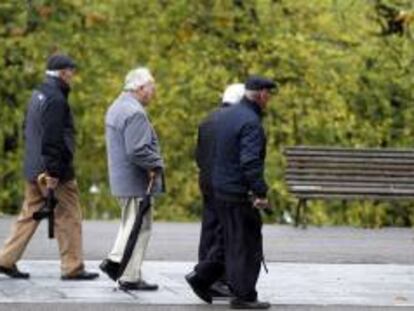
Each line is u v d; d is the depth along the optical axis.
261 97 28.84
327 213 67.44
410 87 71.31
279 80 71.00
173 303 29.17
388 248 43.31
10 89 70.75
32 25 71.19
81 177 73.00
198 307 28.75
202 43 71.94
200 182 30.80
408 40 71.62
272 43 71.19
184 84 70.88
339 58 71.06
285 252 41.25
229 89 31.16
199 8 72.12
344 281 34.25
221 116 29.12
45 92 31.30
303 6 72.12
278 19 72.00
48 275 33.44
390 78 71.50
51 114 31.05
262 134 28.55
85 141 72.19
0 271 32.47
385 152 50.28
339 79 71.12
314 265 37.84
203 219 30.62
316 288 32.66
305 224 51.09
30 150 31.97
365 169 50.19
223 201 28.69
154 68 71.38
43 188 31.69
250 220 28.69
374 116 71.44
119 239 30.67
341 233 48.94
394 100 71.75
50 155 31.05
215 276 29.28
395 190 50.12
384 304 29.86
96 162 72.81
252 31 71.56
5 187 71.19
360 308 29.22
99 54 72.12
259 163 28.28
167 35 72.38
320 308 29.09
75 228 32.38
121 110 30.39
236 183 28.56
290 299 30.48
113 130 30.53
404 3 71.38
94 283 32.03
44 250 39.44
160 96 70.50
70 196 32.28
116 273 30.62
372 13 72.06
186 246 42.03
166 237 45.00
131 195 30.30
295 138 70.62
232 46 71.81
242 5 71.94
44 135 31.02
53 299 29.05
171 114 70.69
